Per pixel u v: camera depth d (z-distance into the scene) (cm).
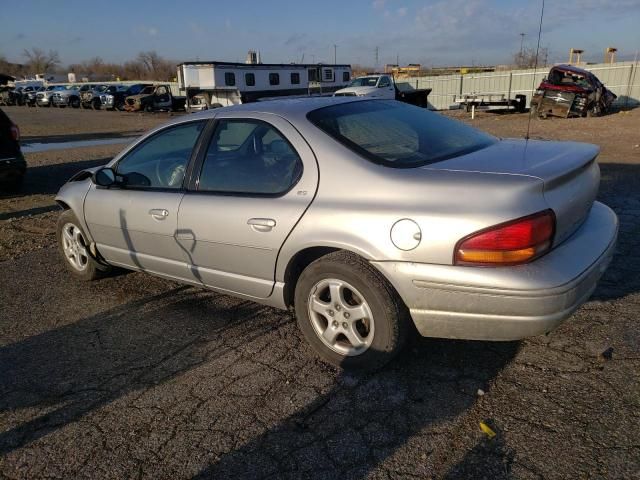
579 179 288
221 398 286
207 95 2827
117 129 2144
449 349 319
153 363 326
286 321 371
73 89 4075
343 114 332
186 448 250
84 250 458
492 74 2862
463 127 364
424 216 258
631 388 270
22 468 245
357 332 295
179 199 359
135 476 236
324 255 305
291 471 232
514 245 244
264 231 311
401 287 269
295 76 3094
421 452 238
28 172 1094
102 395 296
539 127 1631
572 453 230
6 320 400
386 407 270
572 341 318
